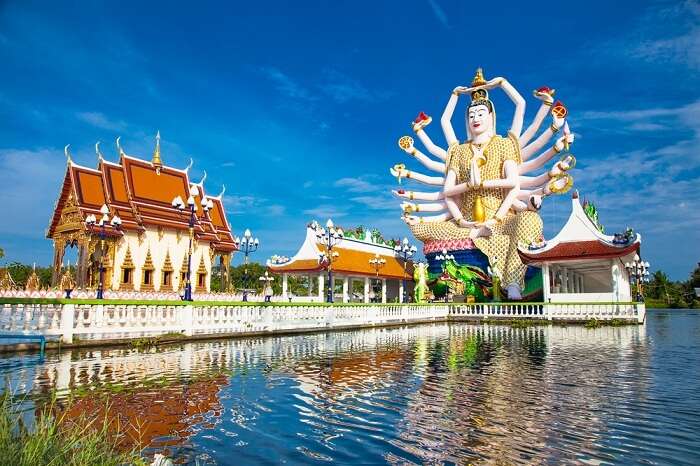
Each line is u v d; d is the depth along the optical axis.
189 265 25.77
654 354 20.45
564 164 50.75
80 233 40.31
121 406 10.49
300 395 11.95
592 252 42.97
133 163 44.75
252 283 81.56
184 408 10.48
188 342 22.30
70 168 41.56
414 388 12.95
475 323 44.06
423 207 61.59
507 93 58.25
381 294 65.50
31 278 38.22
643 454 7.96
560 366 16.89
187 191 48.44
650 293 120.69
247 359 17.59
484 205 57.38
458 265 54.78
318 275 54.41
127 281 41.84
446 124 62.72
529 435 8.91
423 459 7.75
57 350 18.25
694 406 10.98
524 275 51.91
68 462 5.77
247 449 8.09
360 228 62.47
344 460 7.68
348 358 18.61
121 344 20.17
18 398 10.85
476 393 12.37
